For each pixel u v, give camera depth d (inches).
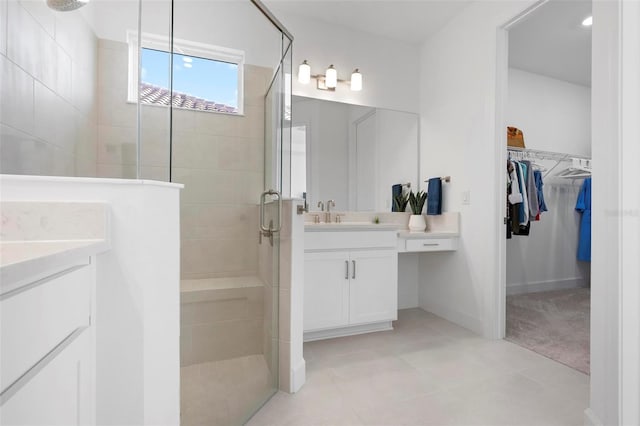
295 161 108.1
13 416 19.2
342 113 114.2
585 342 89.4
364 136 117.0
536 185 123.6
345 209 114.1
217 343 54.7
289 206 67.4
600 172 50.5
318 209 110.7
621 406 45.5
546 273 151.0
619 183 45.8
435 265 118.0
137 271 32.1
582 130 161.0
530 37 117.7
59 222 29.3
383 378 70.0
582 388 65.5
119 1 42.9
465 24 103.2
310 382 68.5
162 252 35.2
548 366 75.2
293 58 107.0
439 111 115.0
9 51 35.1
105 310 31.1
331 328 91.4
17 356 19.6
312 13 106.5
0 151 34.6
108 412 31.4
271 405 60.4
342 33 113.7
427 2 100.3
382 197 119.3
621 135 45.8
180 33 57.2
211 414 52.0
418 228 114.7
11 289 18.9
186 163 56.1
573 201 157.2
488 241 94.6
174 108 55.6
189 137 56.9
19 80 35.8
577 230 157.6
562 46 124.3
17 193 29.0
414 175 124.6
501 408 58.8
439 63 115.2
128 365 31.9
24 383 20.3
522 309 120.3
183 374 48.7
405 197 121.7
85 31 40.8
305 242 88.2
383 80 120.3
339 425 54.4
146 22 44.6
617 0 46.8
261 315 62.9
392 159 121.0
